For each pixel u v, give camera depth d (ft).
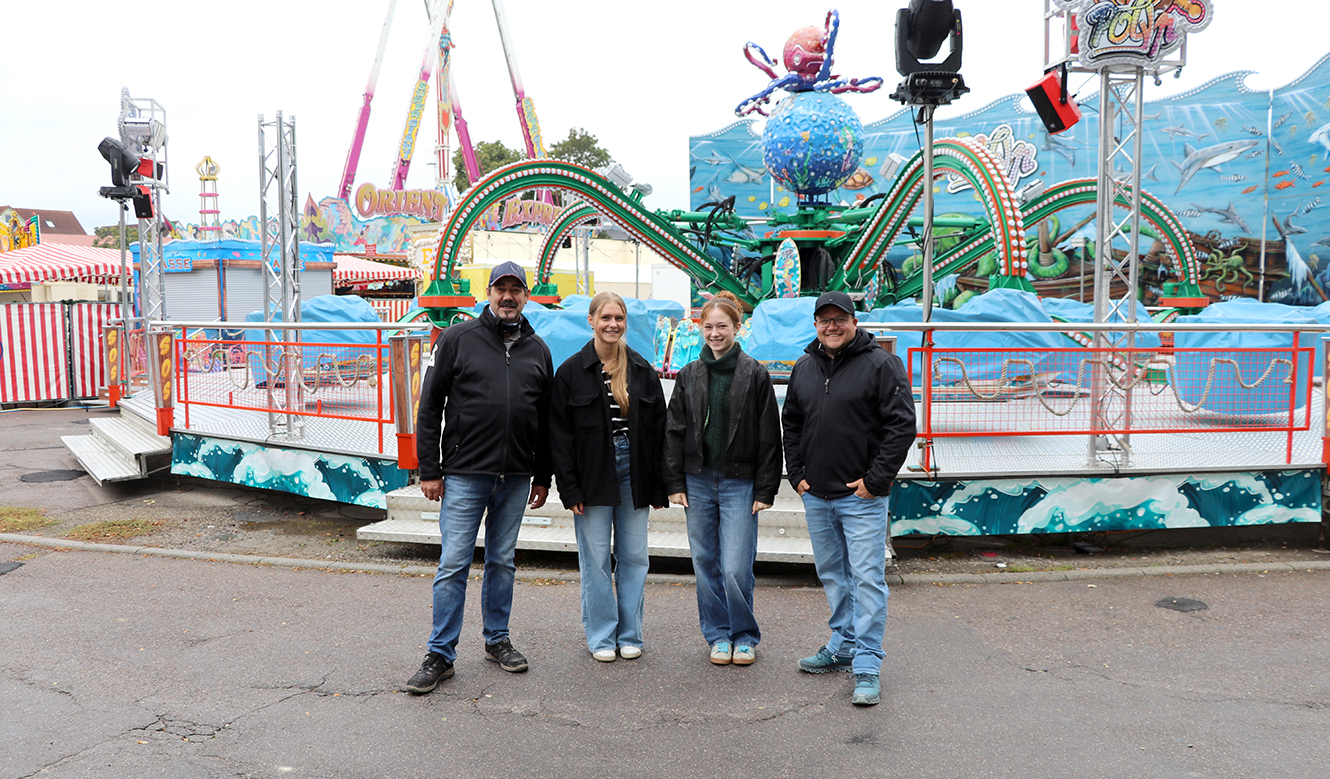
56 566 20.21
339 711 12.35
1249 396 21.43
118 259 69.62
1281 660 14.14
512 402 13.37
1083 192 42.98
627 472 14.10
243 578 19.20
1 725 11.87
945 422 21.12
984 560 20.49
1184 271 48.93
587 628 14.49
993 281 30.81
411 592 18.12
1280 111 70.64
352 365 24.66
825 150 41.88
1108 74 22.36
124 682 13.38
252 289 58.85
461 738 11.51
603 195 43.45
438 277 38.70
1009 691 13.00
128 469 28.58
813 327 29.27
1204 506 20.90
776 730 11.73
